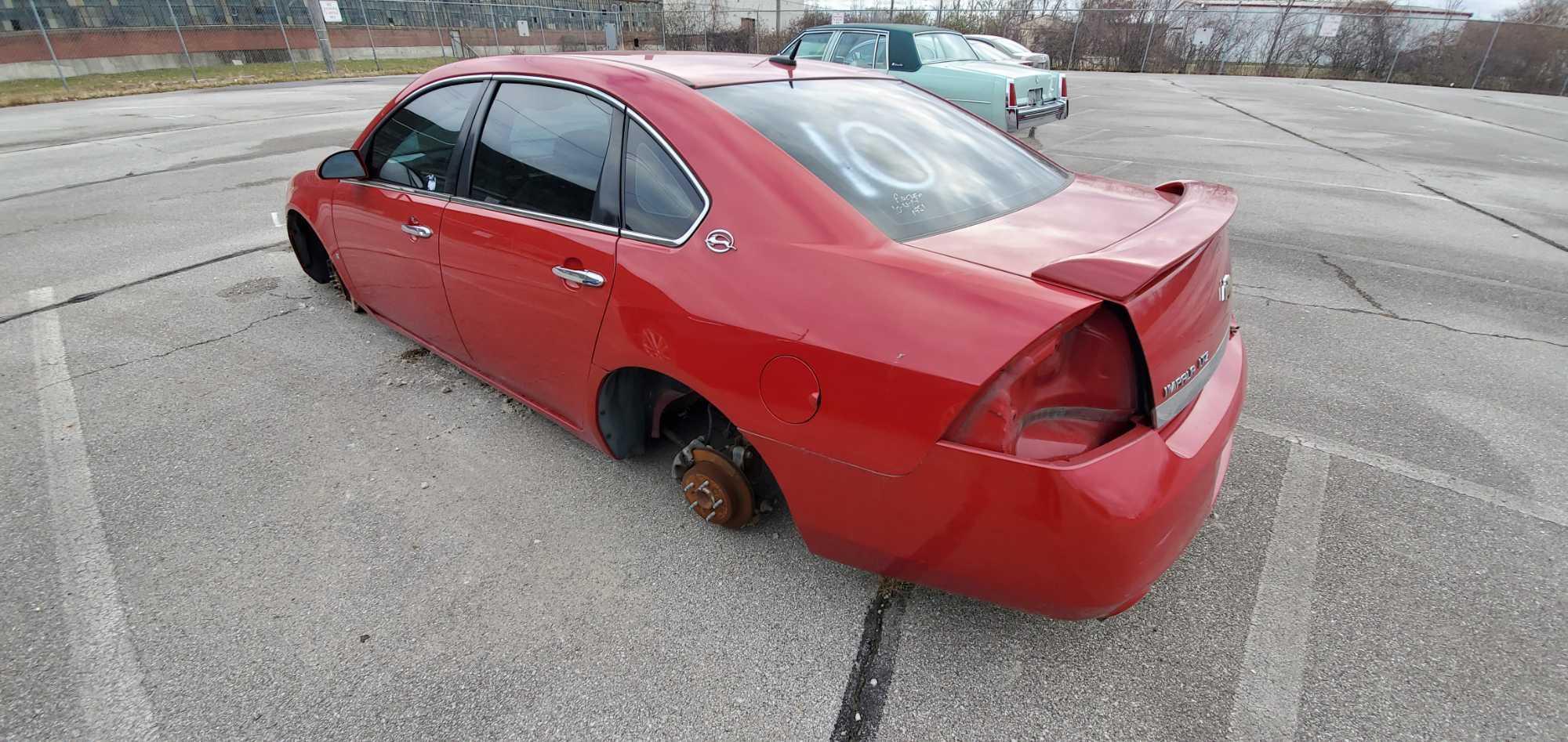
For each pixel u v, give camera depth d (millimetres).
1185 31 25062
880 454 1698
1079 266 1571
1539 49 21062
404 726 1821
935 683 1935
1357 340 3982
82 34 24625
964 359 1555
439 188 2912
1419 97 17859
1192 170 8375
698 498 2410
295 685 1928
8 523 2527
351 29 33438
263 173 7953
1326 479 2781
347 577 2301
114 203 6723
